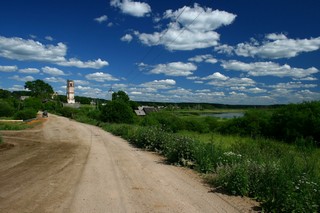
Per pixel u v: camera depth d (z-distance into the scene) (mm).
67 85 155375
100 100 105688
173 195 7789
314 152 15156
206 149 12250
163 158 14805
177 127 44031
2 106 73000
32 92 153500
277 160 9828
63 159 13688
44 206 6660
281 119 26141
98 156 14938
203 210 6633
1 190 7949
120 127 32281
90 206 6727
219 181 8906
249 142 16875
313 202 6176
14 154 15195
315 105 24703
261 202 7277
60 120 65562
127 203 7016
